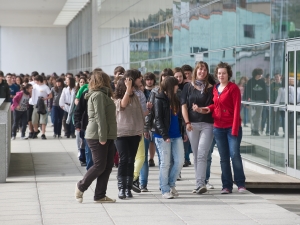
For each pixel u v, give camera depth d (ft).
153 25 87.56
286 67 43.14
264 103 47.39
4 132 40.81
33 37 231.09
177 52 73.77
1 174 40.73
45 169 47.73
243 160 52.70
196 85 34.71
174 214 29.63
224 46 56.75
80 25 185.06
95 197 32.65
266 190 40.37
